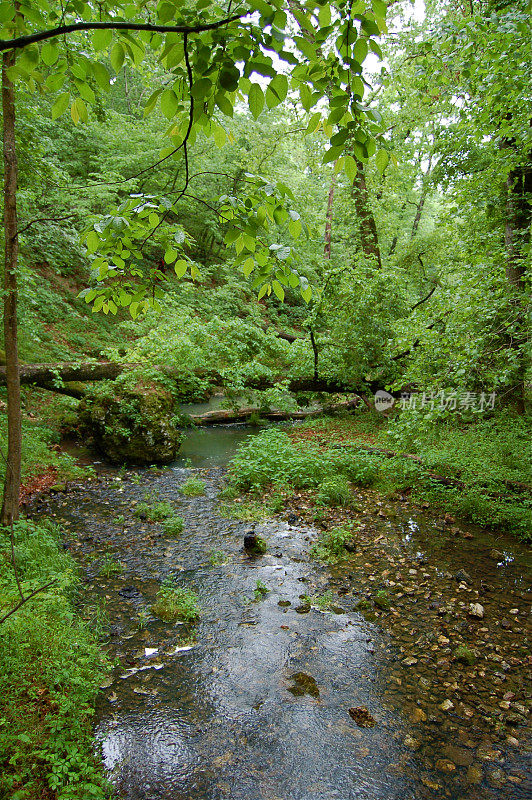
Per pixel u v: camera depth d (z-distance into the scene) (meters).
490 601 4.82
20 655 3.29
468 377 5.16
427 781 2.88
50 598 3.96
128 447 9.40
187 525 6.61
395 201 16.83
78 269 17.83
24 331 10.80
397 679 3.74
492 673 3.81
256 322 19.97
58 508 6.97
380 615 4.57
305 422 13.59
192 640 4.15
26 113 7.41
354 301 11.91
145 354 11.82
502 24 5.00
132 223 1.79
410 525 6.70
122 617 4.44
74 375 10.52
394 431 6.13
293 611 4.62
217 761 2.99
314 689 3.61
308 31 1.47
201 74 1.46
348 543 5.96
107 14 1.66
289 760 3.01
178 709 3.39
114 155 17.77
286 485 8.10
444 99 8.24
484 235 7.91
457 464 8.06
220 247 24.80
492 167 7.31
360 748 3.10
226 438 12.00
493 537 6.33
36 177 8.50
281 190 1.79
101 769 2.88
